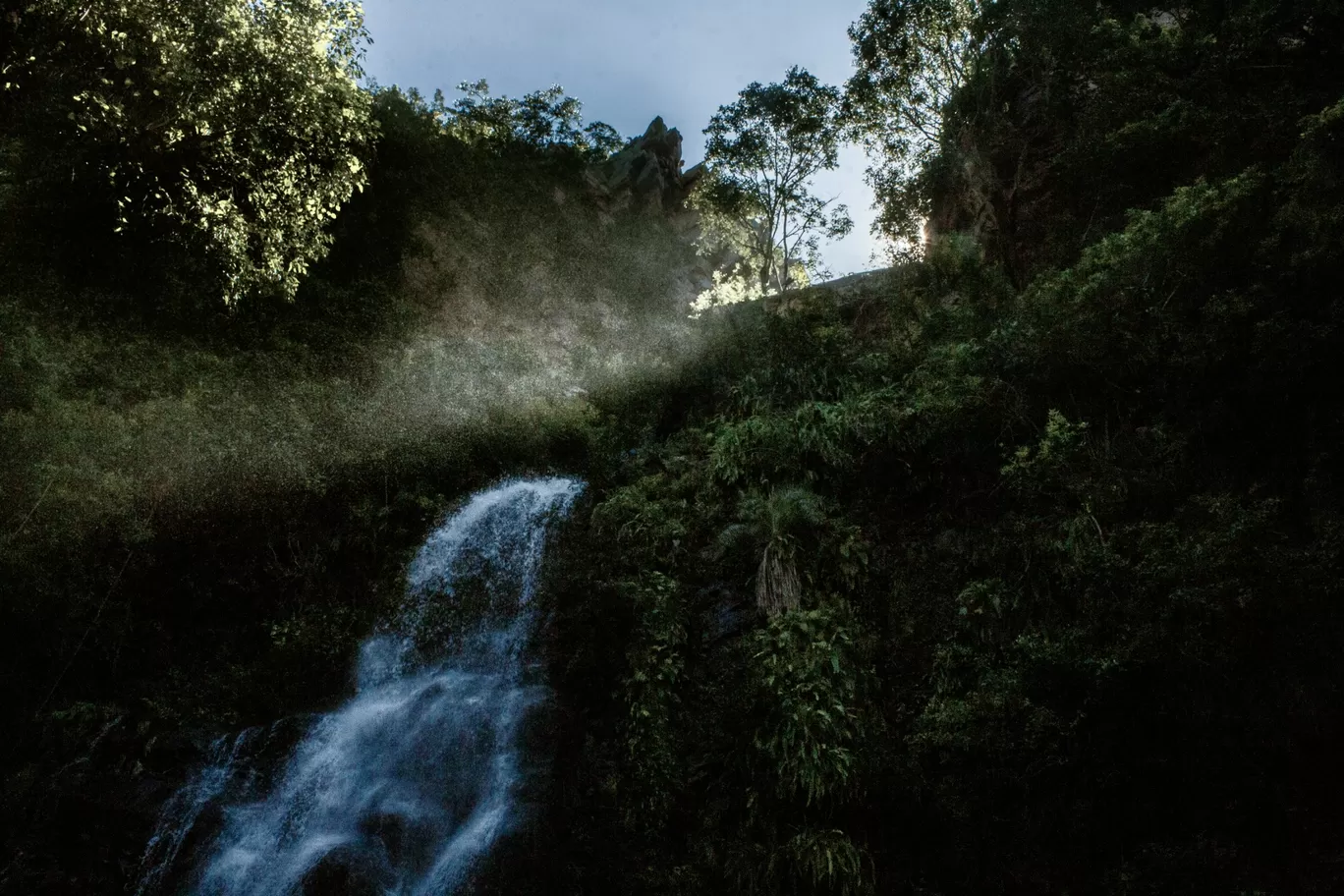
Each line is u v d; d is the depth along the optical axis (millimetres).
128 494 9555
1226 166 11523
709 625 9953
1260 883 6152
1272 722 6430
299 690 9883
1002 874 7184
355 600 11086
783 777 7930
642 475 12836
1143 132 12555
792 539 9930
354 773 9398
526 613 11031
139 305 11969
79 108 9977
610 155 33281
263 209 11109
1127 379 9305
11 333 9953
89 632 8914
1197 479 8383
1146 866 6500
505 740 9477
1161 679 6777
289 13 10656
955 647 8641
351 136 11898
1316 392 7949
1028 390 9766
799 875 7582
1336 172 8547
